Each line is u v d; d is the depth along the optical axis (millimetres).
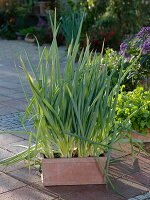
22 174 3777
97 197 3361
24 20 15492
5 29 15195
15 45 13281
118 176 3758
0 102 6488
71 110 3400
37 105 3459
